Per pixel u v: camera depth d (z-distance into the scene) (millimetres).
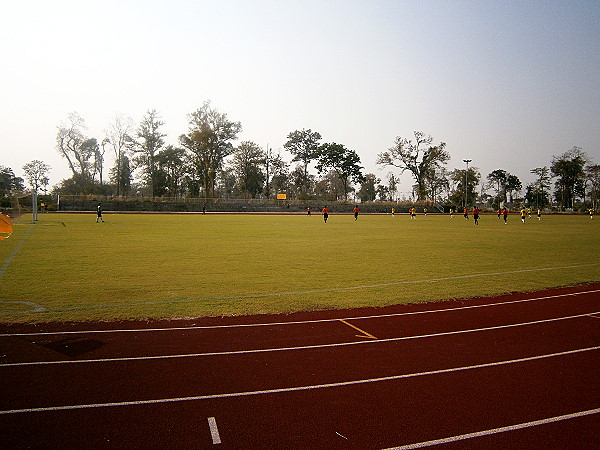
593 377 5379
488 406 4574
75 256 15562
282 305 8938
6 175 85750
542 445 3850
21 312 8047
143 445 3766
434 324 7684
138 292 9898
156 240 21766
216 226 33562
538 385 5121
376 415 4355
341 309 8711
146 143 77062
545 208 105062
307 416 4320
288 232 28453
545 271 13430
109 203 62938
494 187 126062
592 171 97062
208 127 75312
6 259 14664
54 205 58344
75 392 4789
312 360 5871
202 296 9617
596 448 3805
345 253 17547
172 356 5961
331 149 87500
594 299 9766
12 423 4109
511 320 7980
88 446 3734
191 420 4219
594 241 23312
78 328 7172
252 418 4270
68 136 74750
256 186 89625
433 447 3799
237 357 5957
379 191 122938
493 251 18516
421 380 5242
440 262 15211
